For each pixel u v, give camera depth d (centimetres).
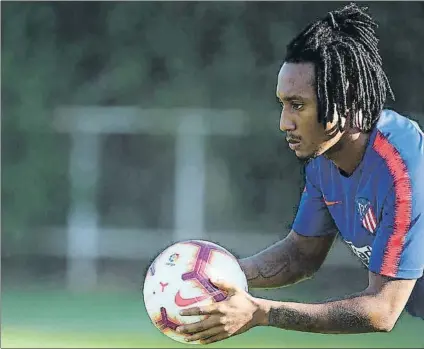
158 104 4253
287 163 4203
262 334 2430
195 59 4269
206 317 933
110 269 4119
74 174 4228
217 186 4231
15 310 2977
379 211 980
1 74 4266
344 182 1016
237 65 4253
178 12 4281
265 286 1138
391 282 963
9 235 4191
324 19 959
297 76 941
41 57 4281
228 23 4262
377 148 970
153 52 4281
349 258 3912
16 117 4247
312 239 1125
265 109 4225
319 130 950
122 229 4144
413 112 4112
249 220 4209
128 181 4238
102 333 2452
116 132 4244
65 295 3478
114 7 4294
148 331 2489
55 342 2281
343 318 946
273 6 4238
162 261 995
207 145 4231
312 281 3872
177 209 4203
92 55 4294
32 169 4225
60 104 4266
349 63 947
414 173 956
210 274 975
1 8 4275
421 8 4091
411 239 958
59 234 4172
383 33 4112
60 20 4294
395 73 4119
